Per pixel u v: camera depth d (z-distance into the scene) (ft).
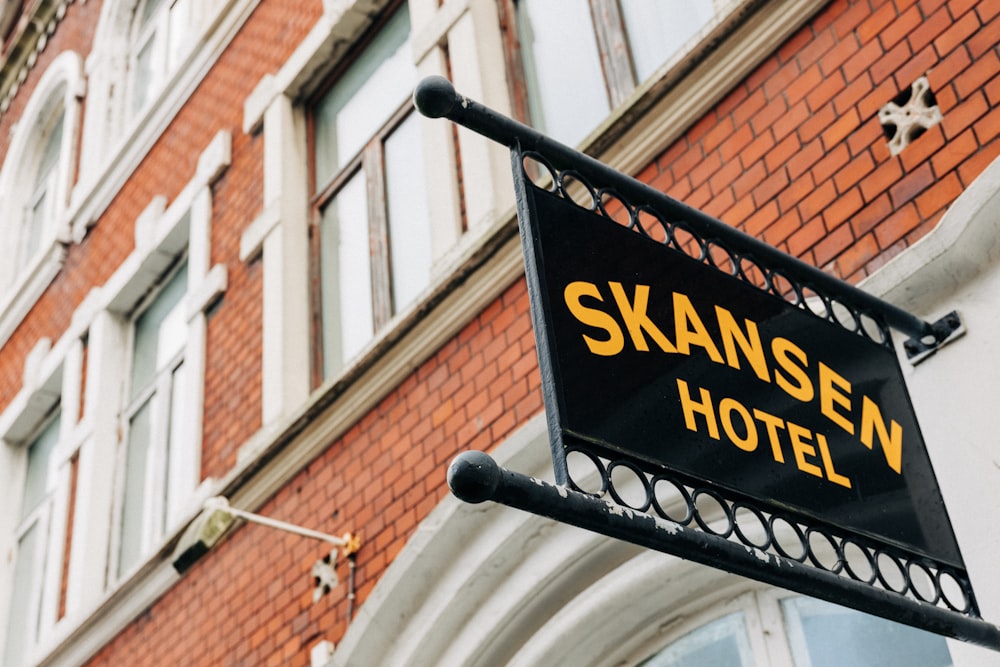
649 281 9.08
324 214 23.72
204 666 20.33
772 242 13.71
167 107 30.76
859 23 13.85
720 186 14.69
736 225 14.23
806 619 13.16
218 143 27.17
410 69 23.09
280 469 20.13
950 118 12.44
